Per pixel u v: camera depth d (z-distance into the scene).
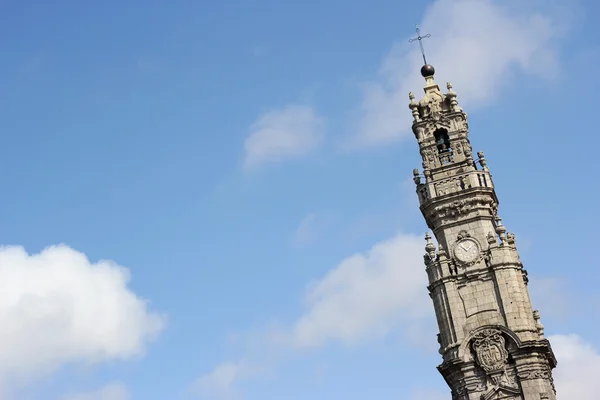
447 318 102.50
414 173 110.31
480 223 105.88
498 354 98.88
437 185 108.25
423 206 108.19
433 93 114.00
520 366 98.06
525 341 98.56
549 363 102.25
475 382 98.88
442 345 102.94
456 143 110.56
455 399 99.94
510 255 103.75
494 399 97.56
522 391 97.12
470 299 102.81
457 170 109.25
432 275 105.00
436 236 107.69
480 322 101.38
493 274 103.06
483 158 109.94
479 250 104.44
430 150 110.75
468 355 99.81
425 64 116.06
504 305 101.12
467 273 103.62
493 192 107.94
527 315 101.00
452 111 112.06
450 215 106.81
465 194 106.62
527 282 106.62
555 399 100.88
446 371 100.38
